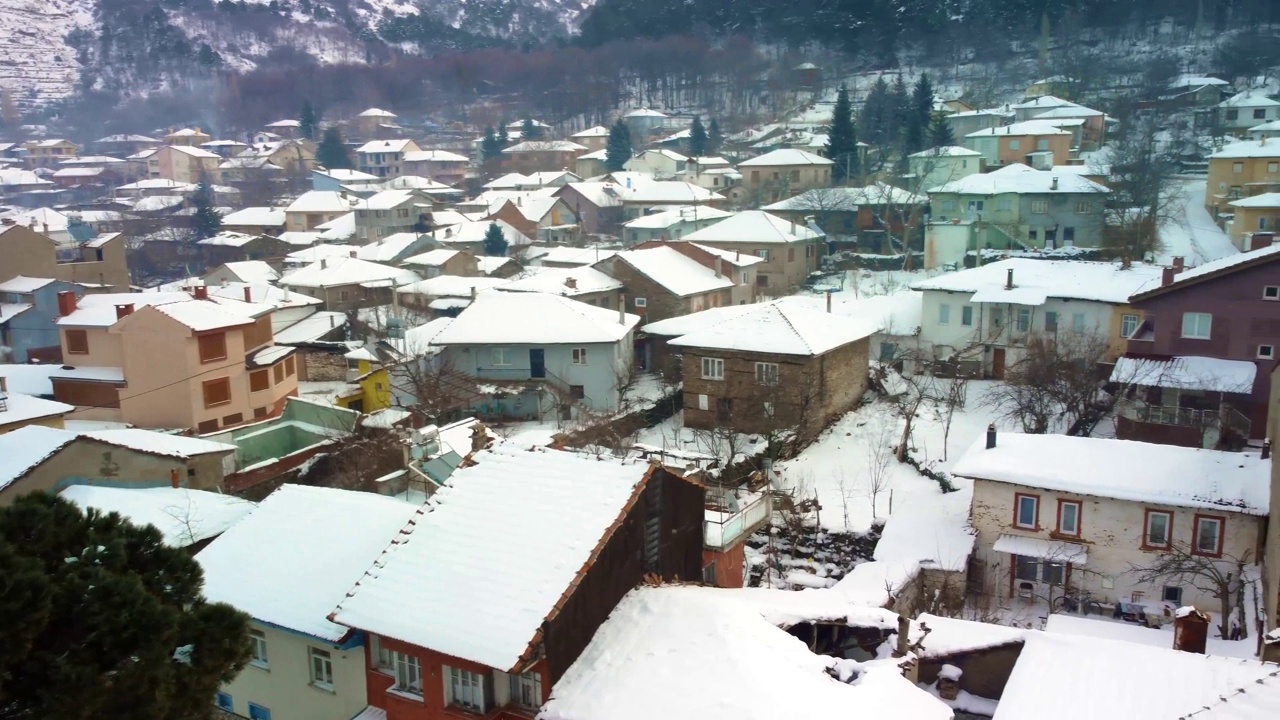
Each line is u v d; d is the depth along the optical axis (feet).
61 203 435.53
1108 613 94.53
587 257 258.16
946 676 63.00
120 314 137.28
